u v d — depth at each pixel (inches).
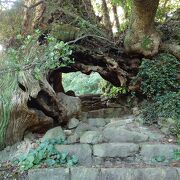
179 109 176.1
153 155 153.3
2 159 157.0
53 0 190.5
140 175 137.7
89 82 391.5
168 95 183.9
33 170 139.3
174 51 200.2
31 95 158.7
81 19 192.1
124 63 207.9
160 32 204.5
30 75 158.7
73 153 153.4
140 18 178.5
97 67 208.2
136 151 155.4
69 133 168.9
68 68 213.6
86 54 202.5
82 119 191.2
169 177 136.8
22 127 162.6
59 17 194.7
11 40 179.3
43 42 185.8
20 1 183.2
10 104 157.5
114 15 243.0
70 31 191.9
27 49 161.5
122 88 229.1
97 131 167.0
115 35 213.8
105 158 153.8
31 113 160.1
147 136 164.9
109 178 138.2
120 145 155.6
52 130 165.8
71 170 139.6
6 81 164.2
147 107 187.6
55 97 170.9
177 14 219.6
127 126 176.1
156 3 167.0
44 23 189.5
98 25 210.5
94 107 252.8
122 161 153.8
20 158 151.4
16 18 185.2
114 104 242.7
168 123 171.2
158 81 192.7
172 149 153.8
